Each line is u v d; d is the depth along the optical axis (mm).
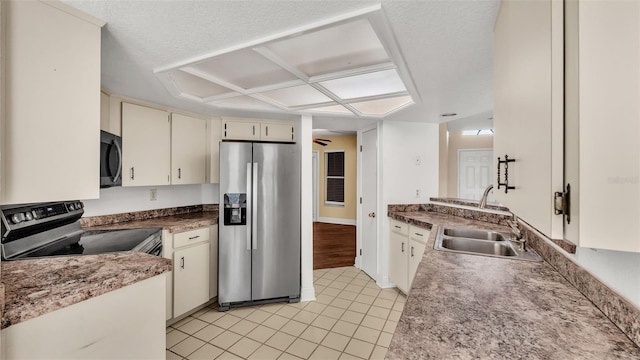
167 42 1478
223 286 2742
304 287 3020
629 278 772
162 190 3080
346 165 6918
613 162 513
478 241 1926
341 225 6824
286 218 2900
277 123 3279
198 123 3064
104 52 1588
